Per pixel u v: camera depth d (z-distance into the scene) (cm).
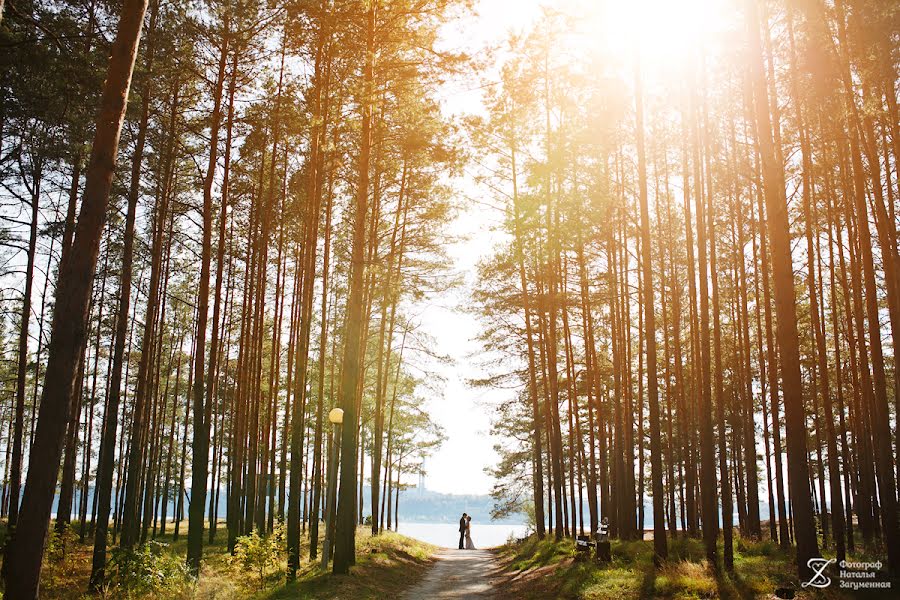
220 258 1728
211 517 3244
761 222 1908
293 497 1595
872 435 1933
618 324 2538
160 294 2759
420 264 2555
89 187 785
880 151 1536
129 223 1614
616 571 1314
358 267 1599
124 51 829
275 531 1568
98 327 2755
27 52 1196
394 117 1733
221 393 3444
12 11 1016
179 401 4228
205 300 1619
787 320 1112
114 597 1193
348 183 2136
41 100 1356
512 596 1373
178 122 1728
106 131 802
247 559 1416
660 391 3130
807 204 1620
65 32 1266
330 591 1271
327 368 3281
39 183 1902
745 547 1719
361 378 2523
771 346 1967
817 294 2175
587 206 1811
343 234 2452
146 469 3152
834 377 2442
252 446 2278
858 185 1284
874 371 1259
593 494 2316
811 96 1425
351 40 1485
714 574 1157
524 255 2025
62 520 2436
